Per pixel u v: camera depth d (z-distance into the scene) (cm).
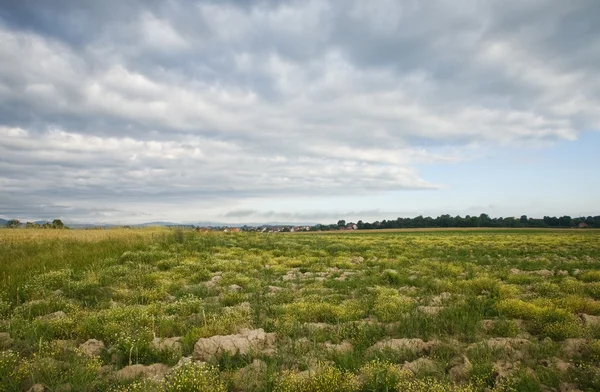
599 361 673
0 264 1579
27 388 596
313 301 1147
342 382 584
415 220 13325
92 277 1404
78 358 675
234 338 746
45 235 2745
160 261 1864
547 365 659
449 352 708
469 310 1000
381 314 983
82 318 912
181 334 849
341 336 828
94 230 3425
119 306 1092
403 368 631
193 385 559
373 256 2512
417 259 2347
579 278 1608
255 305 1064
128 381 599
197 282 1502
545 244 3784
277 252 2550
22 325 833
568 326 830
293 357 693
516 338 793
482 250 3020
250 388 578
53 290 1289
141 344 726
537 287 1385
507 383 577
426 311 984
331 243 3450
